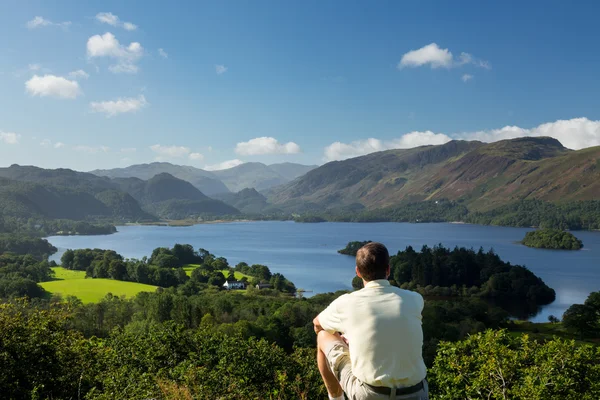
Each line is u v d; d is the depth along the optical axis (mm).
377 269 3400
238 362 15578
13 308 13055
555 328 73812
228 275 132250
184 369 13172
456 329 63125
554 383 10914
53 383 11516
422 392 3135
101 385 12383
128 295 93875
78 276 130125
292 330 60625
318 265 168375
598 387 11172
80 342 13258
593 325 65312
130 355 16047
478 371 11203
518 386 10797
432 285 135500
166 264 150875
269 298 96188
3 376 11023
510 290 120250
